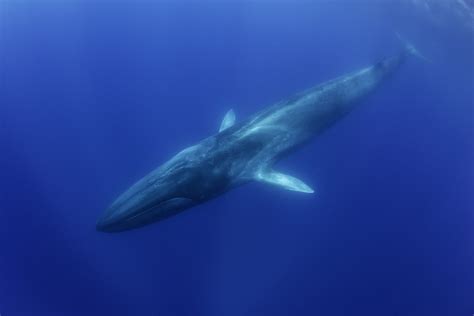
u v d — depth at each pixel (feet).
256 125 48.57
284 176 48.75
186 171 42.96
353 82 57.82
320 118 53.62
